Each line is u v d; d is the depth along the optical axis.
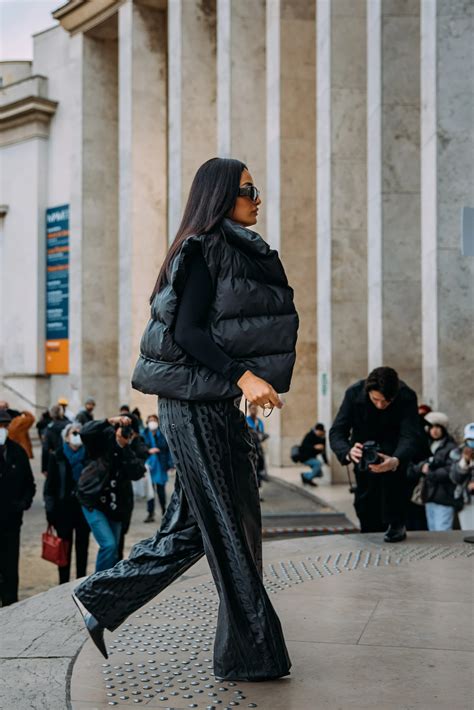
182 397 2.94
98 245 30.28
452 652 3.52
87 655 3.56
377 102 13.55
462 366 10.62
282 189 19.62
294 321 2.94
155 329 2.97
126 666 3.39
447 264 10.66
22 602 4.62
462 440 10.55
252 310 2.90
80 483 6.98
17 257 33.88
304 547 6.06
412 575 5.05
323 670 3.29
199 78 24.12
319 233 16.95
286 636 3.77
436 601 4.39
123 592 3.09
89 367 29.94
